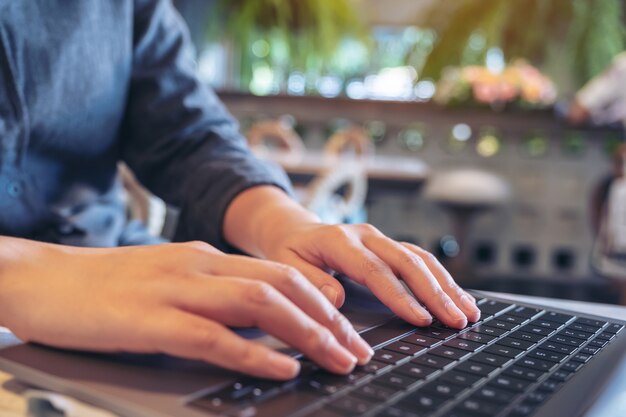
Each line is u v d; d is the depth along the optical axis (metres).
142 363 0.31
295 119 3.92
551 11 3.59
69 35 0.55
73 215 0.59
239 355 0.29
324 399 0.28
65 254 0.38
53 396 0.27
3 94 0.51
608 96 2.97
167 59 0.68
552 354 0.36
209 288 0.32
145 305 0.32
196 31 4.07
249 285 0.32
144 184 0.67
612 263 2.33
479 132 3.79
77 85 0.56
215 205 0.58
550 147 3.75
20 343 0.35
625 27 3.76
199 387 0.29
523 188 3.80
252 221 0.55
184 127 0.65
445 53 3.78
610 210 2.31
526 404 0.28
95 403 0.28
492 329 0.40
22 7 0.52
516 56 3.72
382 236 0.46
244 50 4.23
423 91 4.18
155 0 0.69
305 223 0.51
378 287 0.42
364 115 3.86
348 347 0.32
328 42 3.92
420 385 0.30
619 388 0.33
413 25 4.67
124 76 0.63
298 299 0.33
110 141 0.63
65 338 0.32
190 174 0.61
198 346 0.30
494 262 3.86
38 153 0.55
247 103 3.93
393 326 0.40
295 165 2.46
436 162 3.85
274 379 0.29
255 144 2.96
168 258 0.35
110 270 0.35
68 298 0.33
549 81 3.89
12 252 0.38
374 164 2.81
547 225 3.79
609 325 0.44
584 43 3.60
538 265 3.82
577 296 3.43
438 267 0.45
